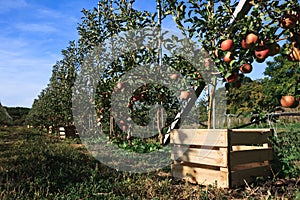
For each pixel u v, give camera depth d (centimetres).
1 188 380
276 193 327
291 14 242
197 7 343
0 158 625
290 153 441
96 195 354
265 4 250
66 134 1229
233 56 275
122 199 334
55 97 1414
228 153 372
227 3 313
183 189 373
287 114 405
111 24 683
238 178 377
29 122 2650
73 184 405
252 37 245
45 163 545
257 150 401
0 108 3569
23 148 823
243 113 433
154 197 339
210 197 339
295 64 295
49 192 375
